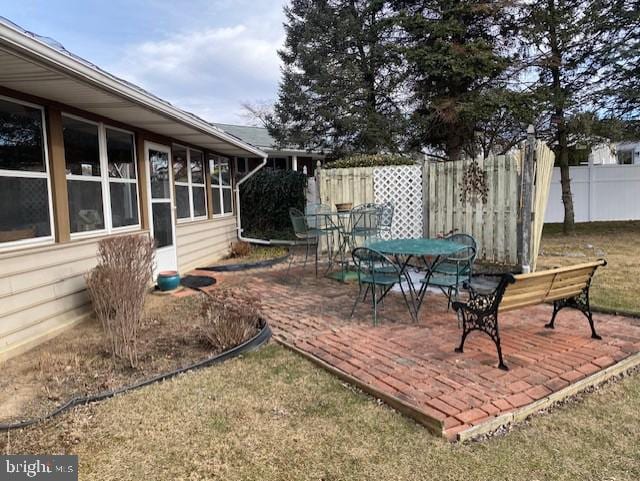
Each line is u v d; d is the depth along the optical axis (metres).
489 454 2.25
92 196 4.92
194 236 7.90
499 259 6.56
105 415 2.66
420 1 11.65
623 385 3.00
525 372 3.12
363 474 2.11
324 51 13.50
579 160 15.52
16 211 3.82
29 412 2.71
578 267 3.52
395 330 4.14
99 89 3.79
